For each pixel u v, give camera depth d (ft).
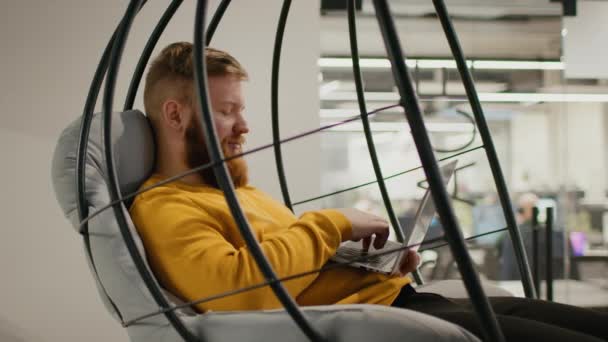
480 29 12.11
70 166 4.00
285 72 8.24
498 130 12.20
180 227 3.80
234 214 2.87
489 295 4.72
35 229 7.44
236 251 3.72
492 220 11.96
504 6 12.10
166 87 4.43
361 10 11.41
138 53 7.76
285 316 3.07
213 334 3.27
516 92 12.19
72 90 7.61
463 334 2.86
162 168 4.48
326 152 11.41
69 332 7.47
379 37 11.46
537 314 3.92
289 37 8.25
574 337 3.15
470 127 11.85
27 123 7.49
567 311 3.89
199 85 2.91
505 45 12.17
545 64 12.25
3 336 7.31
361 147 11.48
